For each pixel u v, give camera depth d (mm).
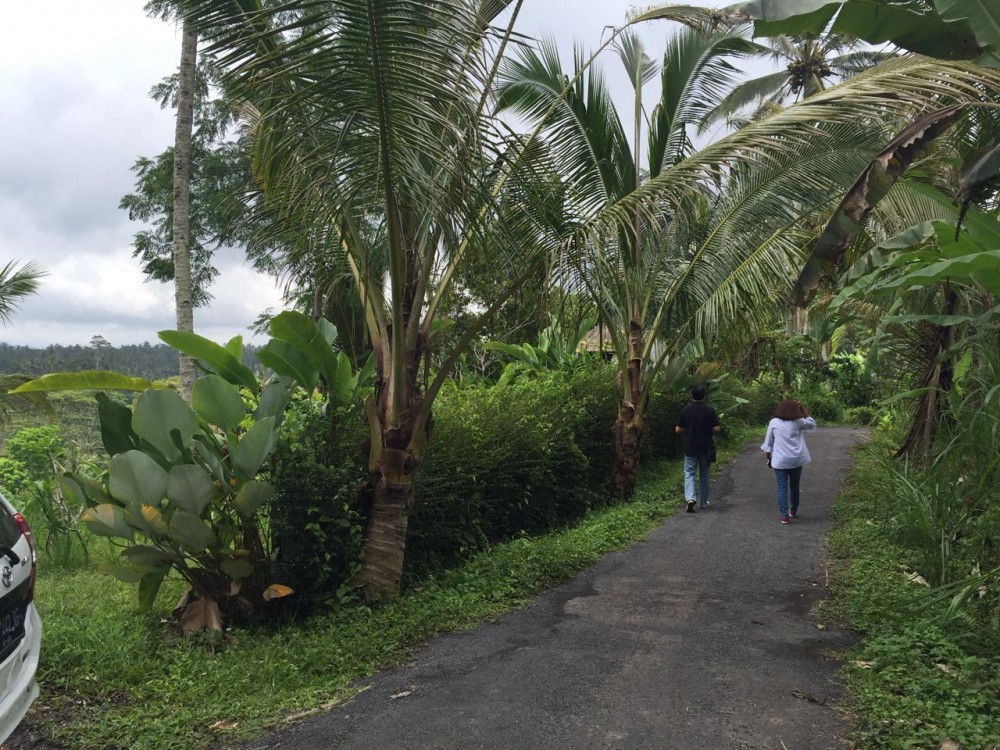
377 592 6418
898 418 14086
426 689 4434
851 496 10344
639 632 5328
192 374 15117
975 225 5199
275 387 6473
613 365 13195
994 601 5035
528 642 5211
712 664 4648
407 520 6871
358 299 8086
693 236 10352
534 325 15461
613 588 6562
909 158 4465
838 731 3727
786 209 9328
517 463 8969
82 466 9555
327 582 6512
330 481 6348
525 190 6633
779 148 6023
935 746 3498
